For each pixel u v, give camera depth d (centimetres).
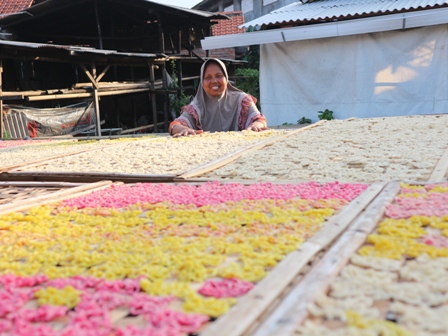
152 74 1127
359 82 770
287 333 78
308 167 238
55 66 1297
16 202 188
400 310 85
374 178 202
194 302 93
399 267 105
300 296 90
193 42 1457
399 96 753
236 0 1939
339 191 179
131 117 1414
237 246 123
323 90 801
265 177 222
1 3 1377
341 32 736
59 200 195
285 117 838
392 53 743
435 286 94
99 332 83
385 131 351
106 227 151
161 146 351
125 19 1384
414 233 125
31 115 837
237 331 80
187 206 174
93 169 270
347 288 94
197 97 473
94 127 962
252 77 1381
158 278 107
